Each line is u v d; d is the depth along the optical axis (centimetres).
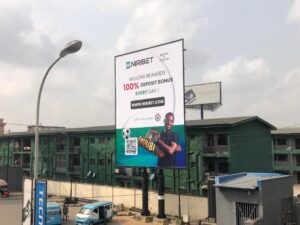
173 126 3825
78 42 1855
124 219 4216
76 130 7538
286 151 7725
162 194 4097
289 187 2986
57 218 3866
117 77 4375
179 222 3800
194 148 5856
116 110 4369
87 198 5622
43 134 8144
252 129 5944
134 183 6362
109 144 6869
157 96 3978
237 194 2922
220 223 3019
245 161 5753
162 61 3950
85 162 7288
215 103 7588
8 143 9519
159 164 3931
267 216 2772
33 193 1662
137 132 4153
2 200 5972
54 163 7950
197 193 5653
